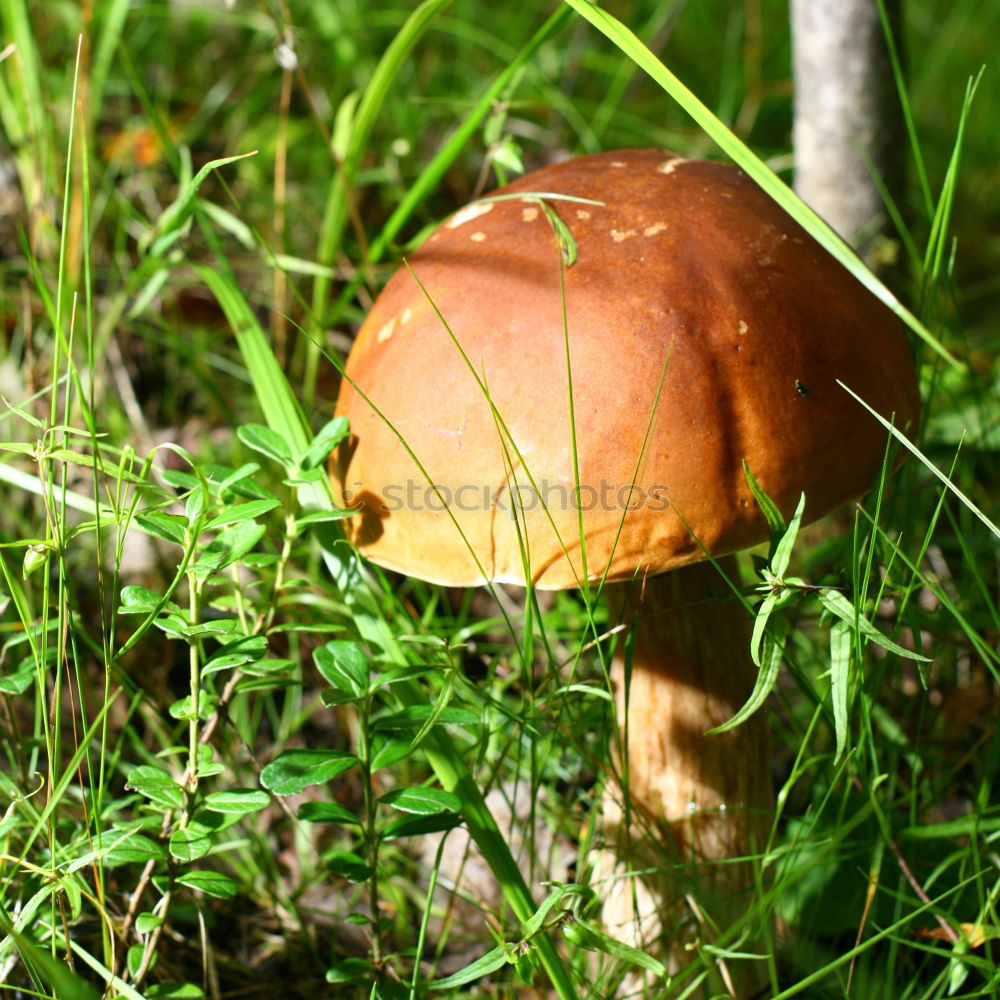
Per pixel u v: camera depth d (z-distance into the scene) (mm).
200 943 515
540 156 886
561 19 532
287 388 514
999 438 592
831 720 497
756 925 485
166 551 600
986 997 492
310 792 562
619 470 446
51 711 547
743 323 455
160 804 466
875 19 592
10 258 701
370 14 945
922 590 587
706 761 500
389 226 588
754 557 461
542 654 582
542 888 535
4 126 665
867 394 466
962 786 551
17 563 570
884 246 620
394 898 532
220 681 564
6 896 476
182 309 713
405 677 460
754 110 935
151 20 930
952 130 1061
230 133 857
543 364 451
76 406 608
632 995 484
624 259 460
